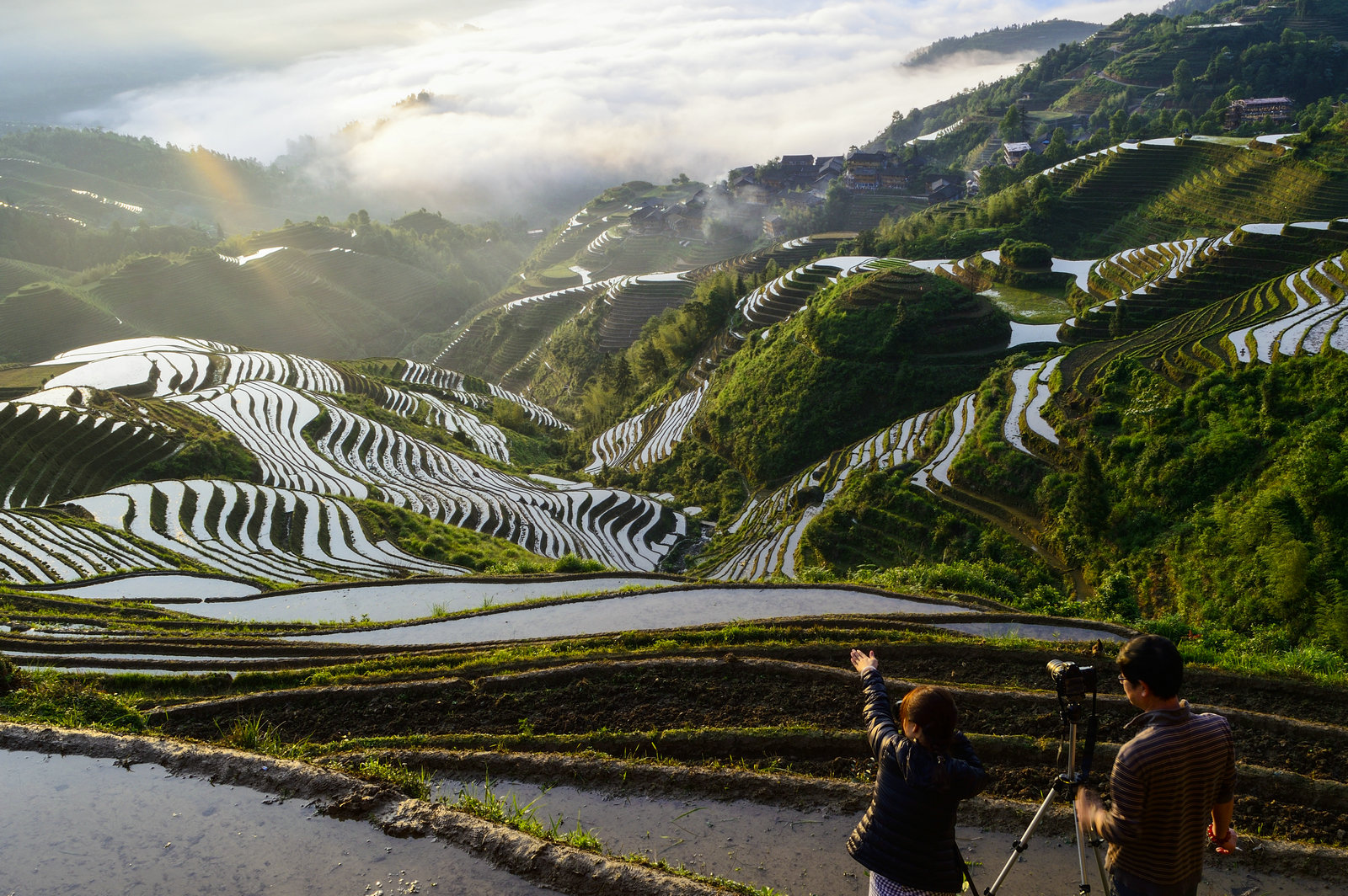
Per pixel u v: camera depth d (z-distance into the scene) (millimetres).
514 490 62094
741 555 49188
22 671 10750
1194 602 26078
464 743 9523
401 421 81125
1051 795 4539
